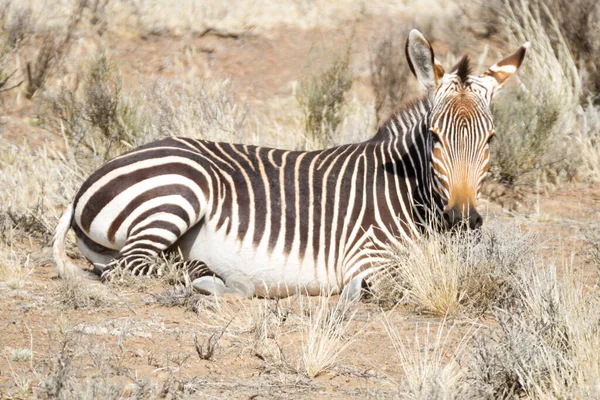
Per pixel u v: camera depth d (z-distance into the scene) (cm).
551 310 1549
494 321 1816
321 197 2070
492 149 3256
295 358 1594
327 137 3375
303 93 3681
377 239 2027
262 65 4462
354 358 1606
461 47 4638
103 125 3133
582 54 4209
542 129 3288
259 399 1416
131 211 2034
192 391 1433
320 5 5062
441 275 1894
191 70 4391
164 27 4691
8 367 1509
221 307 1866
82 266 2309
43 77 3962
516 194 3167
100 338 1672
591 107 3725
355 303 1959
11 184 2850
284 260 2031
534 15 4447
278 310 1825
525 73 3794
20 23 4144
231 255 2047
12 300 1898
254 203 2058
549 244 2514
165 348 1631
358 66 4369
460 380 1455
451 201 1912
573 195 3167
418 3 5091
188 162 2059
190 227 2058
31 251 2367
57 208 2756
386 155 2123
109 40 4547
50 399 1337
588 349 1403
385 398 1409
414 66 2019
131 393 1399
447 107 1944
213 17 4838
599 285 2041
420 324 1811
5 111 3756
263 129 3494
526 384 1378
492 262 1931
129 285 1981
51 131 3562
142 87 3469
